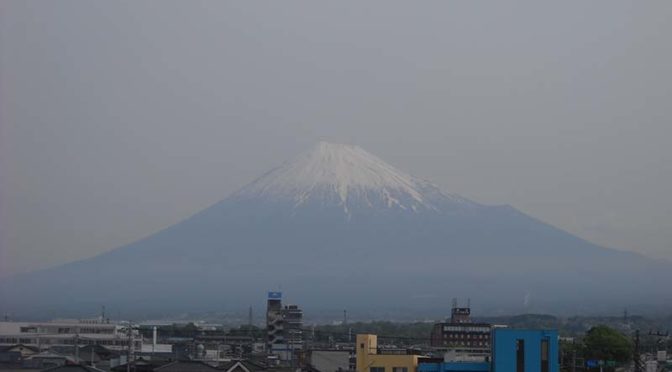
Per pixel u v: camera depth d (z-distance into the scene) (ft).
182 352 483.51
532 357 343.67
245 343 639.76
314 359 427.33
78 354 433.07
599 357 497.46
